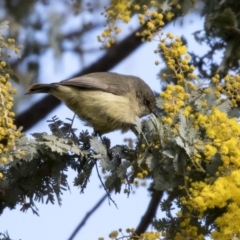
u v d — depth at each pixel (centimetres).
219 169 934
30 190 1045
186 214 971
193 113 1023
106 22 1236
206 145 945
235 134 948
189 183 991
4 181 1038
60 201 1040
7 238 1033
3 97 959
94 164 1051
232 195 915
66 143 1030
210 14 1291
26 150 984
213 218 1005
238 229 905
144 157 978
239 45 1288
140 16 1041
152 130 976
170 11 1335
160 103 1001
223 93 1041
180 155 958
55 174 1038
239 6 1309
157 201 1298
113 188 1015
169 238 992
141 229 1309
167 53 1020
